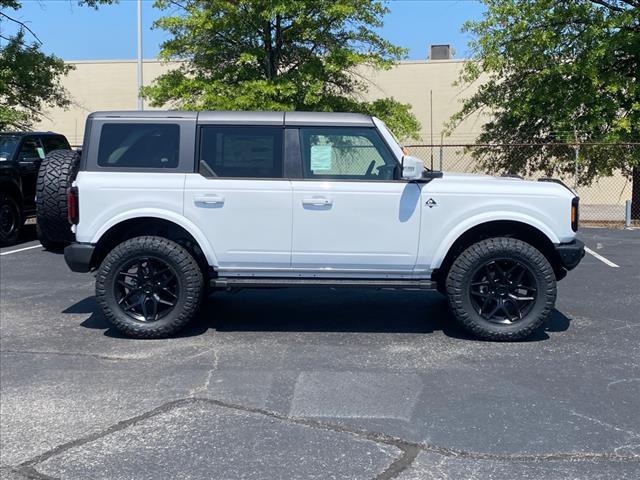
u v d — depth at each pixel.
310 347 5.96
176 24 16.45
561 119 16.23
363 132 6.13
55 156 7.18
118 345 6.03
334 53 16.58
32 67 19.58
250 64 17.11
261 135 6.14
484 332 6.07
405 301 7.78
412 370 5.34
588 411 4.53
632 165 16.19
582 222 16.11
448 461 3.83
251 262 6.16
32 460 3.87
